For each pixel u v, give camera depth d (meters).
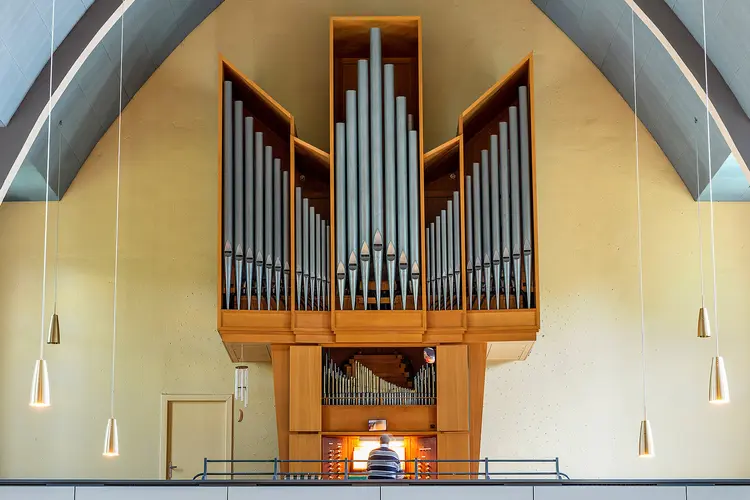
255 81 17.16
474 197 15.60
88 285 16.64
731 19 13.30
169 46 17.05
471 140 16.48
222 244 15.38
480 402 15.24
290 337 15.19
